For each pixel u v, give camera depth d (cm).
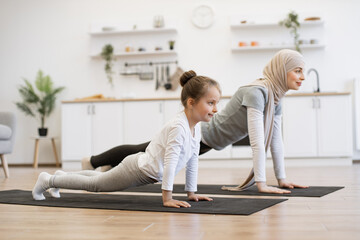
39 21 691
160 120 585
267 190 266
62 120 609
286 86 279
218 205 211
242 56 638
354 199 234
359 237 139
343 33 621
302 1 629
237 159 563
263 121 276
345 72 620
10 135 452
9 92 694
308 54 625
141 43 661
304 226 159
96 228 161
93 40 673
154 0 659
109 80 663
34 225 170
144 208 205
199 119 211
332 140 552
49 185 240
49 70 685
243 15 632
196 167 231
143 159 214
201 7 646
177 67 650
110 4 671
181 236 144
